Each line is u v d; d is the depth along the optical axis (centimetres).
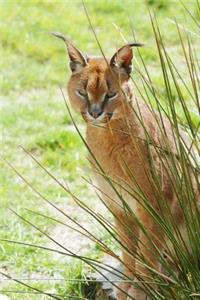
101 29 2009
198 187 924
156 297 913
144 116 1048
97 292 1114
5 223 1293
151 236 1016
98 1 2127
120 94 1038
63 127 1608
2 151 1513
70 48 1062
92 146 1070
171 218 926
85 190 1398
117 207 1070
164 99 1076
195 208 906
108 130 1041
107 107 1040
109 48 1914
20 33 1969
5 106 1684
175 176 924
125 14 2075
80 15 2073
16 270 1190
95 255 1203
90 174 1423
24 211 1320
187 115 930
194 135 930
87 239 1255
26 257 1213
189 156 998
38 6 2120
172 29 1959
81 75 1055
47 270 1185
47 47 1917
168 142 973
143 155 1028
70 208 1348
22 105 1691
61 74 1823
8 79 1788
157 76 1652
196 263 906
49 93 1753
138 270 1011
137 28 1995
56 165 1472
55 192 1385
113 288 1098
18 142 1544
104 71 1043
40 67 1847
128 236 1065
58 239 1260
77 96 1058
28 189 1393
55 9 2111
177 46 1898
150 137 989
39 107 1675
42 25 2006
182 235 987
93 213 952
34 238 1255
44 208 1341
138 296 1050
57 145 1531
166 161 948
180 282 905
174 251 951
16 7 2102
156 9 2094
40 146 1534
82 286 1129
